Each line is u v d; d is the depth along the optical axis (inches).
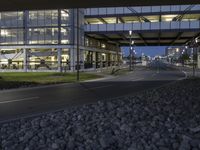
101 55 3447.3
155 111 509.0
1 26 2508.6
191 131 350.9
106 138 323.6
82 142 323.6
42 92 917.8
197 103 589.0
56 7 1106.7
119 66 3661.4
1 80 1350.9
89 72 2191.2
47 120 448.8
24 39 2474.2
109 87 1093.8
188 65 4404.5
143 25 2847.0
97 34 2918.3
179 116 456.8
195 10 2746.1
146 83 1286.9
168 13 2778.1
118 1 1007.6
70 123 426.0
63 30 2417.6
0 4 1034.1
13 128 404.2
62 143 314.5
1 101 708.7
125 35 3147.1
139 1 1004.6
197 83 1103.0
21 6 1076.5
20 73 1980.8
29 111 557.3
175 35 3277.6
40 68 2433.6
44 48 2443.4
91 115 481.4
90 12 2874.0
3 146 314.3
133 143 301.3
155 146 291.1
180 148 281.4
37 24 2448.3
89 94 854.5
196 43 3346.5
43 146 306.2
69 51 2413.9
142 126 387.5
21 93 891.4
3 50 2516.0
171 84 1133.1
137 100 656.4
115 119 439.5
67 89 1018.7
